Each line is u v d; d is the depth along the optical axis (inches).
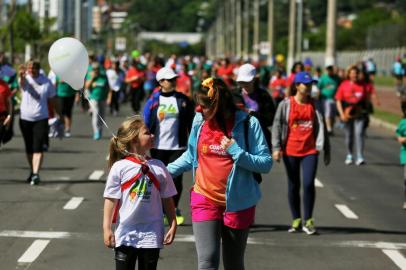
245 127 575.8
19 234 844.6
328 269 741.3
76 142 1760.6
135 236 522.9
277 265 749.3
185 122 893.8
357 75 1515.7
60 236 838.5
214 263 568.4
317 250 815.7
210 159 571.5
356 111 1525.6
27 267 717.9
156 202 528.4
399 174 1419.8
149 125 892.6
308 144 880.9
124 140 526.0
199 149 576.4
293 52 4448.8
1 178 1223.5
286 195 1146.0
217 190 569.0
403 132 1047.0
